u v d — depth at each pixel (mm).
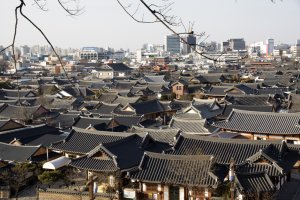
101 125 56719
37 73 177625
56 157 46469
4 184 38656
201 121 54875
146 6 6480
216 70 167750
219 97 96062
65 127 64938
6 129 59062
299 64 170625
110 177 36156
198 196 32125
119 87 117188
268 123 49844
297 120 48844
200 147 39031
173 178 31906
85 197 36156
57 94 103562
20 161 44156
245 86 98875
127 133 44500
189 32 6777
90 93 109000
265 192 30531
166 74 153250
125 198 34781
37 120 69375
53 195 36844
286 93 90312
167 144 45094
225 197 31156
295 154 38594
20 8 6270
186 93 107188
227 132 51656
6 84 109438
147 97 97500
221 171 32688
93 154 37812
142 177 32688
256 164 34062
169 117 71438
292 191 36062
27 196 38562
